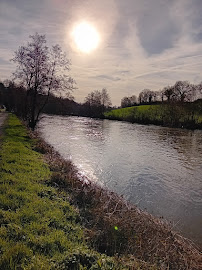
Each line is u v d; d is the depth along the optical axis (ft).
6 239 13.58
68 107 100.22
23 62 77.82
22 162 31.40
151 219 22.20
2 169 27.25
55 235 15.11
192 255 17.35
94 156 52.65
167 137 91.71
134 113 196.65
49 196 21.94
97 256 13.87
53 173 29.12
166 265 14.87
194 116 149.07
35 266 11.61
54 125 123.24
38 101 86.43
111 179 37.65
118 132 105.70
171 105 160.45
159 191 33.94
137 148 65.62
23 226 15.66
